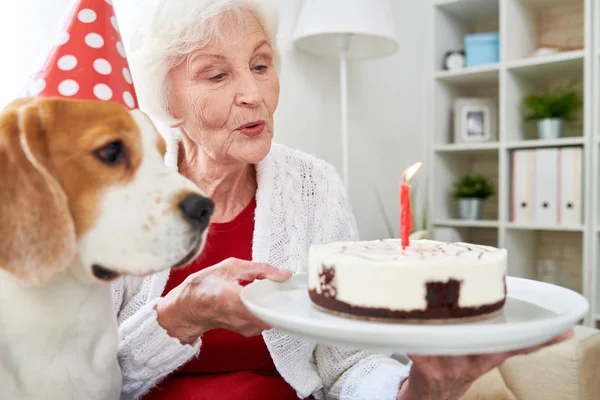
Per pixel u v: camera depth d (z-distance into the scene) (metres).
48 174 0.60
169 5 1.02
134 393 0.92
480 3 2.80
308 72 2.32
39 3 1.48
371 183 2.79
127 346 0.86
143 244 0.65
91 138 0.63
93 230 0.64
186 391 1.03
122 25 1.11
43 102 0.62
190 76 1.05
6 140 0.60
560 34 2.78
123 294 1.08
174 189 0.68
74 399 0.73
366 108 2.72
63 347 0.71
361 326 0.53
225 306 0.74
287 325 0.56
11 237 0.58
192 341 0.88
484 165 3.13
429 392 0.75
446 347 0.52
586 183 2.40
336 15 2.05
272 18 1.10
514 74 2.66
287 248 1.17
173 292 0.85
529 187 2.59
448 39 2.95
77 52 0.66
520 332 0.52
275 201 1.18
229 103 1.04
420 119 3.22
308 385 1.07
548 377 1.44
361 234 2.72
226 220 1.17
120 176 0.66
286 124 2.22
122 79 0.70
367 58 2.44
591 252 2.41
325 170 1.31
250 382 1.06
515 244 2.71
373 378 1.01
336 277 0.67
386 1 2.18
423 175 3.25
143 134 0.69
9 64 1.45
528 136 2.82
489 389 1.47
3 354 0.66
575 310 0.61
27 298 0.66
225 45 1.03
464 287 0.64
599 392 1.49
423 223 2.84
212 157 1.11
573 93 2.55
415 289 0.64
